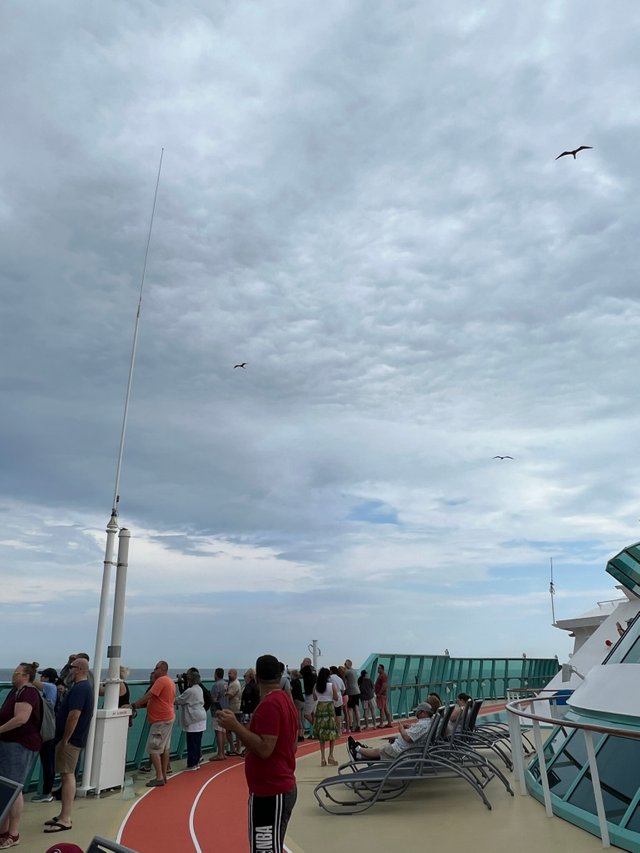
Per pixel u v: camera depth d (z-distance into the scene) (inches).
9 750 275.9
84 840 289.3
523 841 261.3
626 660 349.7
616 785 272.7
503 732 477.4
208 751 583.8
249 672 553.9
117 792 394.9
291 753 188.1
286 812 183.5
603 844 246.2
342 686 679.7
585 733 258.2
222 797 381.4
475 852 252.5
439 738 376.2
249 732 182.1
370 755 386.6
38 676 419.5
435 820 306.5
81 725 316.2
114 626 419.8
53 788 405.1
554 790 315.6
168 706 428.1
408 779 351.3
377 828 298.7
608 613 801.6
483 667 1197.7
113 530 422.3
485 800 320.8
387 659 890.7
